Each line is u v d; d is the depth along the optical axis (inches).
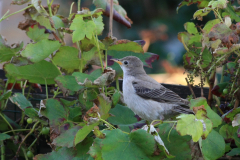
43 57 285.0
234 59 367.2
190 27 348.8
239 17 354.6
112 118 320.8
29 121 310.8
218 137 273.0
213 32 284.2
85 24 275.3
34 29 323.6
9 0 763.4
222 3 301.4
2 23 756.6
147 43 614.5
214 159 265.9
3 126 337.1
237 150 296.2
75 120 290.0
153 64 616.1
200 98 289.4
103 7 348.2
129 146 231.1
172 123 283.7
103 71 283.6
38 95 377.7
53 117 279.9
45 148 358.0
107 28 612.4
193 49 353.4
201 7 370.9
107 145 225.1
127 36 618.8
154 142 229.5
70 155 267.7
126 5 622.5
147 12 622.5
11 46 305.9
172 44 608.1
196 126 226.8
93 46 305.7
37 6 300.5
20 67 302.7
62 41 324.2
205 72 336.5
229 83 335.6
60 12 637.9
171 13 617.6
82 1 617.9
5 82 364.2
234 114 290.8
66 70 322.7
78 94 292.0
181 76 619.8
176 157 272.5
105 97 254.8
